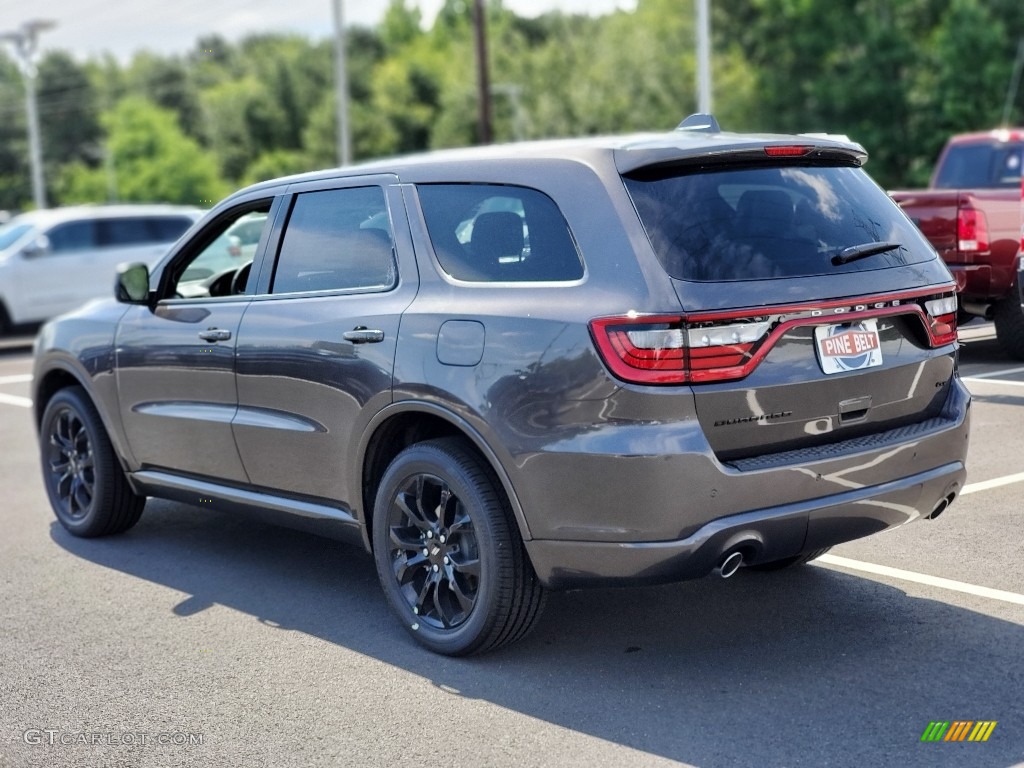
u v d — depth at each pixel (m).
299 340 4.84
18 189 121.81
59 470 6.50
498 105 78.56
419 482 4.47
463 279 4.35
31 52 43.22
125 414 5.88
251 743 3.81
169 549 6.10
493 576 4.20
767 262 3.98
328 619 4.94
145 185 103.31
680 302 3.80
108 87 126.88
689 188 4.07
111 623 5.02
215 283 5.69
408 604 4.57
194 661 4.54
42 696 4.27
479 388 4.13
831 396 4.05
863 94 44.34
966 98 42.38
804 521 3.96
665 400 3.78
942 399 4.49
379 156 90.75
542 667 4.31
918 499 4.29
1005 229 9.69
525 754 3.64
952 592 4.86
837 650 4.32
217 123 103.62
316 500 4.98
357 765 3.62
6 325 17.80
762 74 49.19
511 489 4.09
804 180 4.30
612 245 3.95
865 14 46.03
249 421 5.14
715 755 3.57
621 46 69.94
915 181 43.94
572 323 3.92
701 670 4.21
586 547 3.95
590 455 3.86
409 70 91.38
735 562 3.92
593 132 69.25
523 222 4.23
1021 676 4.03
